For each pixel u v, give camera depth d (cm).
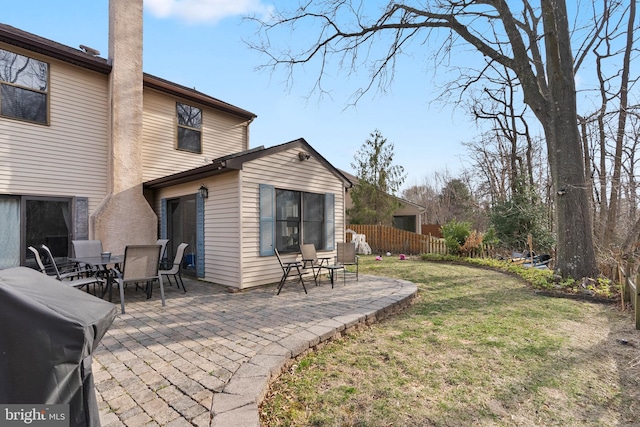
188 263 800
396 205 1658
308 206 814
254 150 730
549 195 1469
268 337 364
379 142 1594
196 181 757
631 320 448
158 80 934
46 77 714
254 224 672
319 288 654
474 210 1927
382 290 619
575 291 604
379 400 246
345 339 383
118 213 772
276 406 239
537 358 322
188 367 291
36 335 111
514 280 773
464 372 293
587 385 271
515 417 226
